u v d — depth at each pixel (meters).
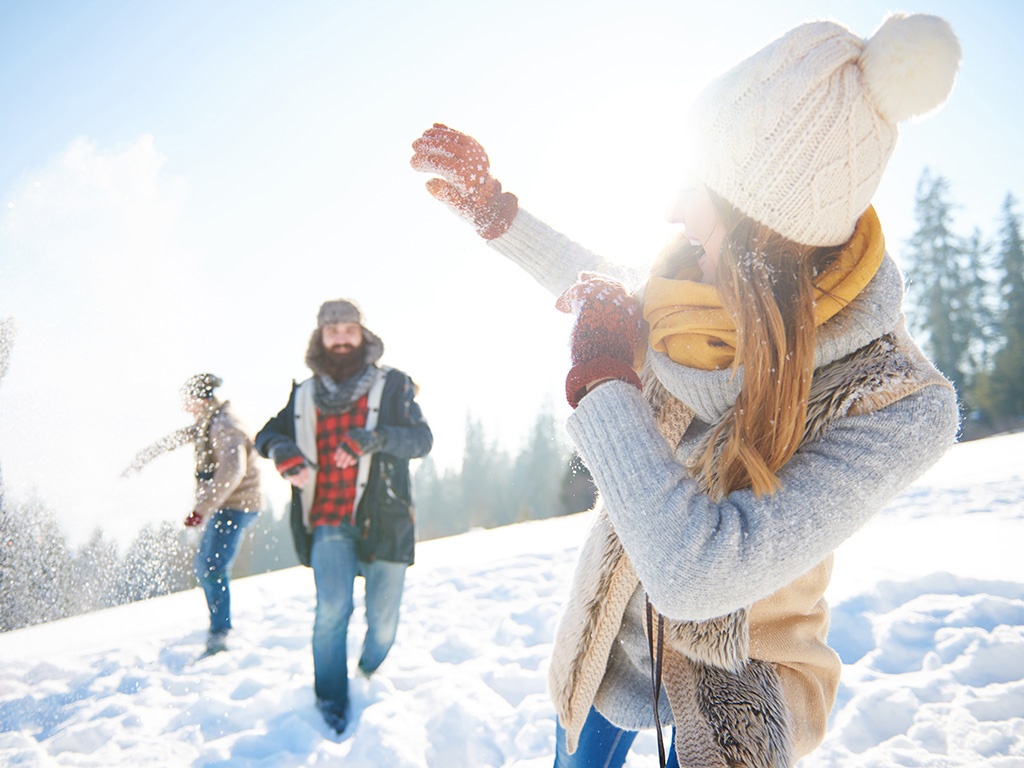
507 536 7.27
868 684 2.62
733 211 0.88
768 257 0.86
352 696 2.96
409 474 3.05
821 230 0.83
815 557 0.78
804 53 0.81
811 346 0.82
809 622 1.03
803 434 0.85
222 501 3.88
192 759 2.57
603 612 1.08
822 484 0.79
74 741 2.79
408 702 2.92
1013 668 2.63
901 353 0.86
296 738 2.62
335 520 2.85
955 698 2.47
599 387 0.88
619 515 0.83
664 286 0.98
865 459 0.79
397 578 3.02
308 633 4.07
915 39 0.77
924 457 0.80
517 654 3.36
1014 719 2.30
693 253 1.11
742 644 0.94
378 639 3.06
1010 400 32.59
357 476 2.88
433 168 1.45
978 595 3.22
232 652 3.83
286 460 2.81
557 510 36.88
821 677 1.06
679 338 0.96
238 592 5.48
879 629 3.08
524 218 1.48
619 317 0.93
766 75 0.82
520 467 56.09
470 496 61.00
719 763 0.92
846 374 0.85
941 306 36.78
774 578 0.77
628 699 1.17
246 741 2.65
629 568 1.07
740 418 0.85
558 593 4.29
